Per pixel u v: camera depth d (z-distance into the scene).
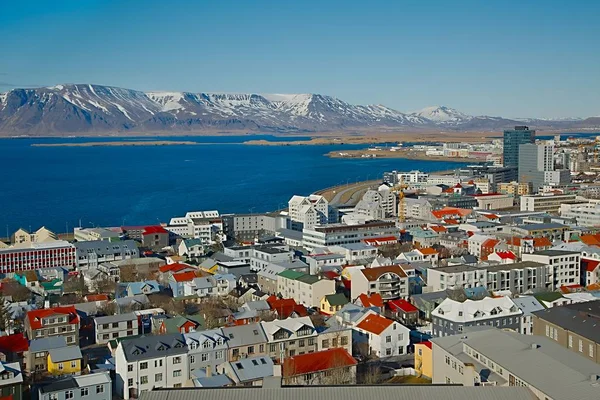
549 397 98.88
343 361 139.25
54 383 127.06
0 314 181.00
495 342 123.56
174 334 148.75
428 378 143.00
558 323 149.25
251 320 176.38
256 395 88.50
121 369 140.88
